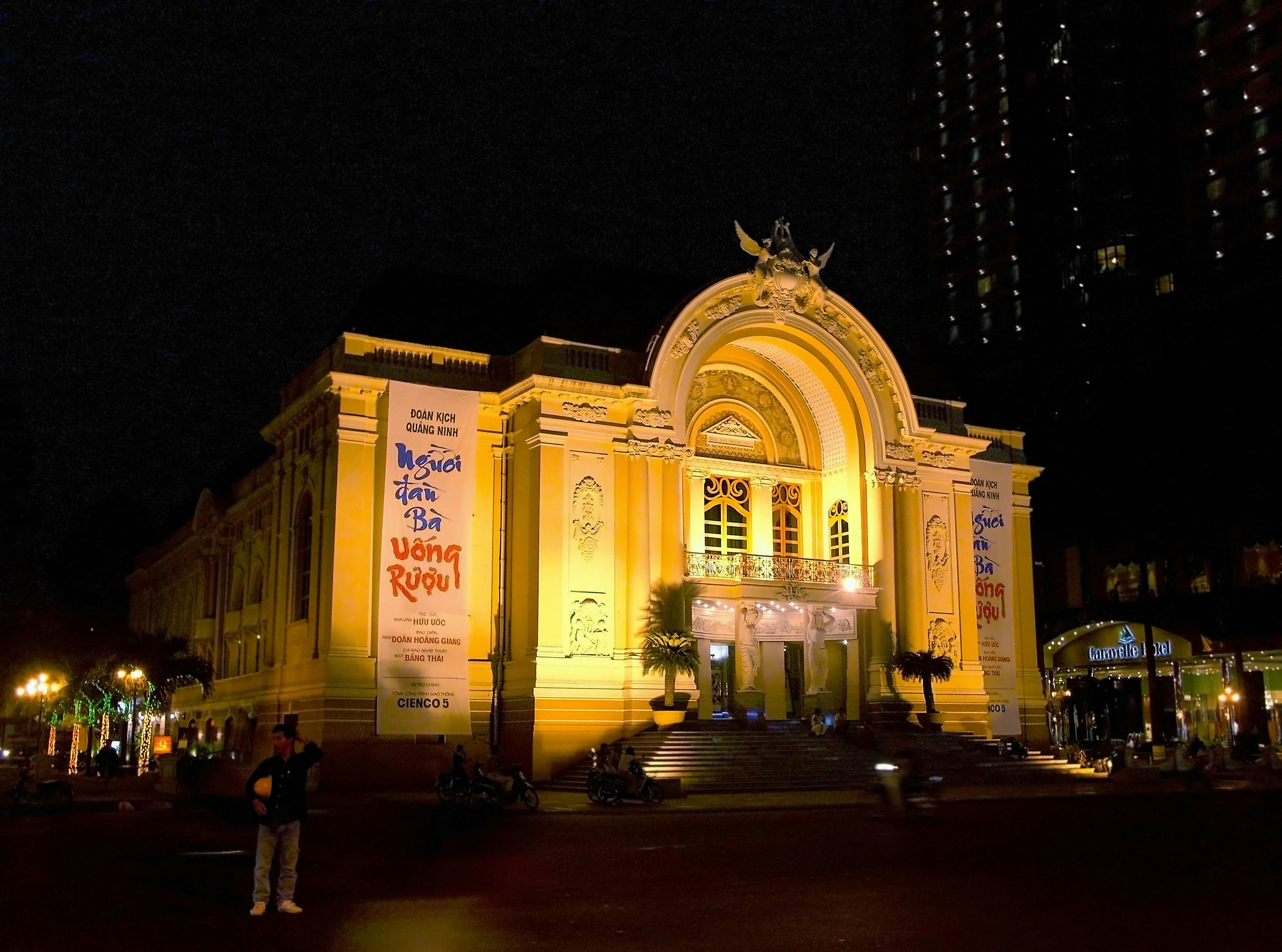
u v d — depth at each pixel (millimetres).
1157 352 69000
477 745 38219
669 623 39219
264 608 44500
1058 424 73562
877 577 44062
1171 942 10336
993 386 83188
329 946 10266
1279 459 63156
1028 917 11680
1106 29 87312
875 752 38312
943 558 46500
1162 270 80875
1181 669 67312
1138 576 69750
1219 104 80250
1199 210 79812
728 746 36531
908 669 42062
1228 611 64250
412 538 37500
